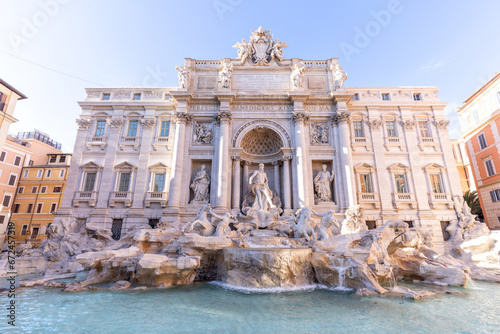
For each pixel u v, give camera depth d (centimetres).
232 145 2864
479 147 3488
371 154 2962
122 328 861
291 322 919
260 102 2992
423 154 2977
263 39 3266
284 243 1862
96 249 2192
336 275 1472
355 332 835
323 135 2961
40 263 2050
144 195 2798
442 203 2791
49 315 986
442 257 1867
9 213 3725
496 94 3152
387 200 2795
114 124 3047
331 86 3094
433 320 947
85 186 2884
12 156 4144
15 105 3027
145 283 1473
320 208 2698
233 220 2230
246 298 1214
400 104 3103
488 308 1092
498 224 3222
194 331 837
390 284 1455
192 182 2852
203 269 1655
